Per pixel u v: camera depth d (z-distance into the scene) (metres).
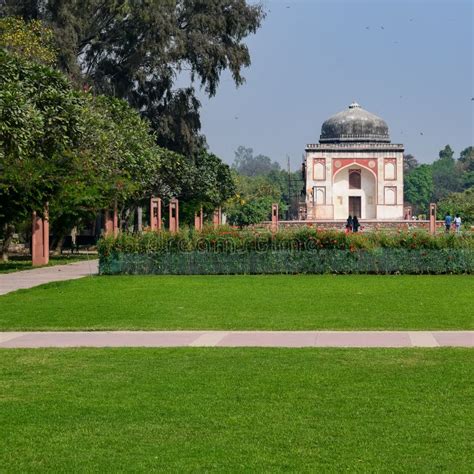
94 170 39.72
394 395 10.42
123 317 18.42
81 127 35.03
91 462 8.09
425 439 8.65
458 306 19.98
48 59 45.88
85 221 52.34
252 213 85.06
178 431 9.02
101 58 59.97
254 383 11.18
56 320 18.03
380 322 17.25
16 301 21.84
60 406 10.09
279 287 25.17
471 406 9.88
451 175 178.88
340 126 92.62
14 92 30.38
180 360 13.00
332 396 10.41
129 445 8.58
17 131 30.00
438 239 30.34
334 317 18.08
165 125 59.66
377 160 89.81
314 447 8.43
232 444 8.56
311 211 89.75
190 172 61.31
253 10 61.41
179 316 18.52
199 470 7.84
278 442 8.59
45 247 39.84
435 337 15.25
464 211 83.12
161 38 57.44
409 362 12.60
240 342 14.91
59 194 36.06
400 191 89.81
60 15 53.97
